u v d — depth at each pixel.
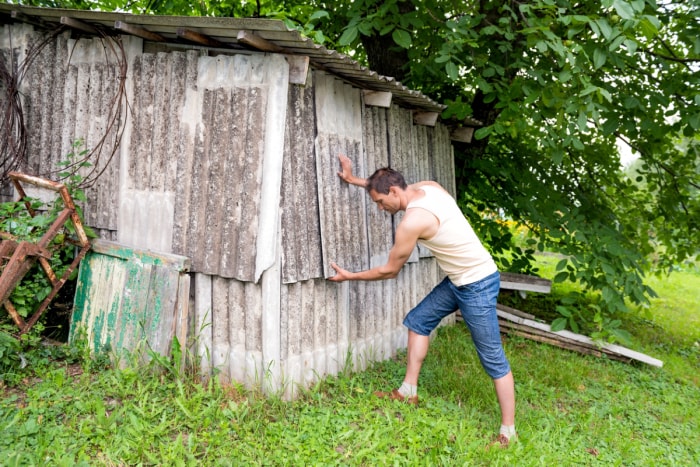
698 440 3.74
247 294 3.30
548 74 4.73
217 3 6.94
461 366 4.46
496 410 3.65
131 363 3.34
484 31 4.41
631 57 4.83
